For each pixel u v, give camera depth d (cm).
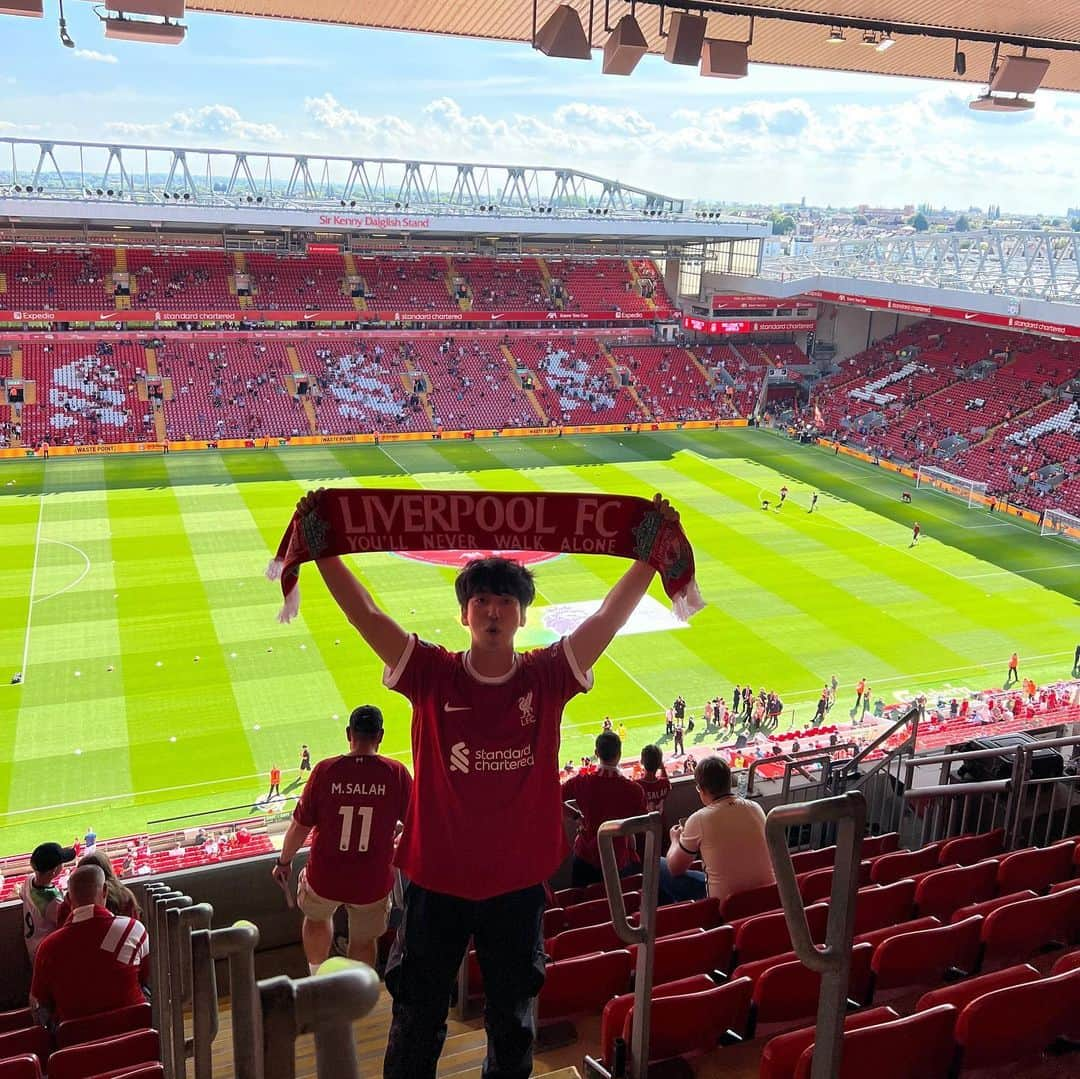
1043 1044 575
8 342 7350
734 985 637
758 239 8344
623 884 970
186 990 459
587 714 3678
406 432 7406
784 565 5162
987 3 1498
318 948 668
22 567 4797
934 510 6131
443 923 374
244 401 7344
